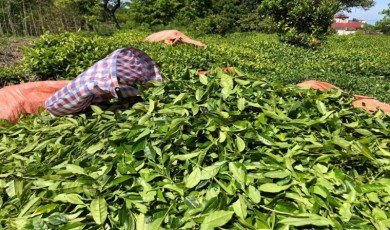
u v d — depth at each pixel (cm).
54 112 409
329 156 266
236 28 3294
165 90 382
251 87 365
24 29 2669
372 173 269
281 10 1916
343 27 7625
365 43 2523
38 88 551
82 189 251
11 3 2784
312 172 259
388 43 2586
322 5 1823
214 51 1134
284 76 768
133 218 227
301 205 231
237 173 247
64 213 236
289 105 338
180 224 221
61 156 306
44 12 2966
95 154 292
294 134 295
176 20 3544
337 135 293
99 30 2880
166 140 283
